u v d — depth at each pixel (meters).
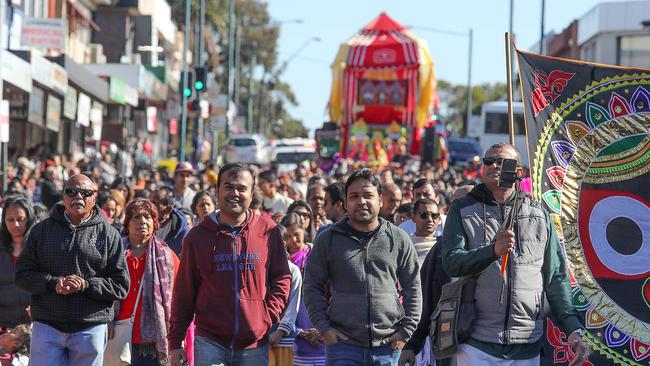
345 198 15.05
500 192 13.73
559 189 16.30
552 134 16.44
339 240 14.78
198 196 24.44
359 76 73.56
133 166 75.94
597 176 16.30
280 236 15.41
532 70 16.53
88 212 17.00
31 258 16.69
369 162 69.75
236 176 15.06
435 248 16.02
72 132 85.00
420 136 74.50
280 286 15.23
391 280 14.77
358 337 14.57
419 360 18.33
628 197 16.19
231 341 14.81
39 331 16.67
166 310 18.45
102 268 16.84
